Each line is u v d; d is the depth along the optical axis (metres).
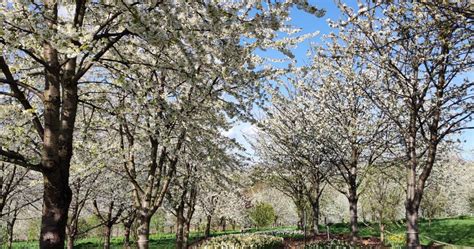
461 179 28.41
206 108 7.09
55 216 4.69
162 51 5.45
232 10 4.60
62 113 5.04
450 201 30.89
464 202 35.16
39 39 4.03
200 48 4.75
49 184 4.73
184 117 6.27
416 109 9.96
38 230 25.67
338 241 15.22
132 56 6.09
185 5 4.59
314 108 14.17
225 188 9.97
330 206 35.72
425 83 9.61
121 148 8.35
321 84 14.13
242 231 35.72
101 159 7.95
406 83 9.89
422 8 7.05
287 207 41.56
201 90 5.96
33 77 6.99
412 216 9.88
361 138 13.40
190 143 7.65
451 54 8.34
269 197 41.34
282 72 7.03
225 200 26.86
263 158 18.34
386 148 13.23
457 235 21.83
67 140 4.93
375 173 14.34
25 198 13.02
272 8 4.67
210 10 4.48
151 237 38.28
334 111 13.62
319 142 13.55
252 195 40.03
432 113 9.80
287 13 4.71
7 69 4.78
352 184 13.47
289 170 16.50
